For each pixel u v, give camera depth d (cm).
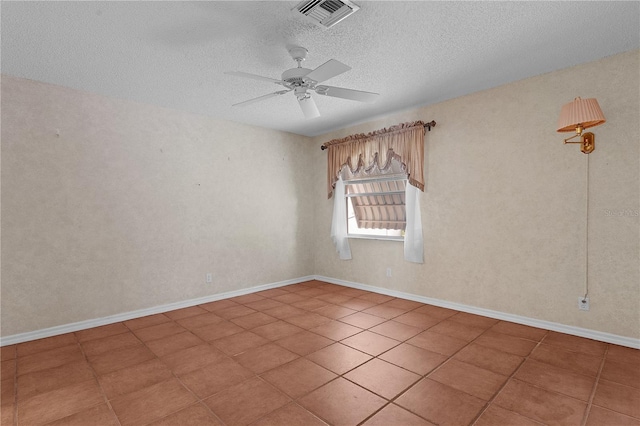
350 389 224
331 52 272
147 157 392
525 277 340
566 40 259
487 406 203
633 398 209
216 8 210
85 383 236
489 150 363
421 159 412
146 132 392
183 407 206
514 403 205
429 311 390
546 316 327
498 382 230
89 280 351
